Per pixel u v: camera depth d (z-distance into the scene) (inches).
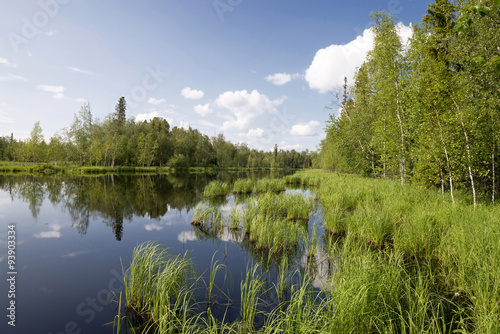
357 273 144.8
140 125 2282.2
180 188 882.8
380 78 647.8
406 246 229.8
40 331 139.5
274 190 748.6
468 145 316.2
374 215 286.7
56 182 957.8
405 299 146.3
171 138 2434.8
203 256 251.6
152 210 501.0
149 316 153.0
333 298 121.4
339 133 1043.3
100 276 217.3
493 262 151.4
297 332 110.2
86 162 1803.6
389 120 600.7
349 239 232.7
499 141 316.8
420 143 392.2
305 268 216.2
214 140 3053.6
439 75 338.6
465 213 270.1
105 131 1834.4
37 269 231.8
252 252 263.0
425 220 259.6
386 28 619.2
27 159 1895.9
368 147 852.6
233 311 155.5
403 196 416.8
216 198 640.4
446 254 202.7
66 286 198.1
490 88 329.7
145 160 2025.1
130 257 260.8
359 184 630.5
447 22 491.5
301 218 385.1
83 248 286.0
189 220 416.2
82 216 443.8
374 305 126.1
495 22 323.6
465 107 325.1
